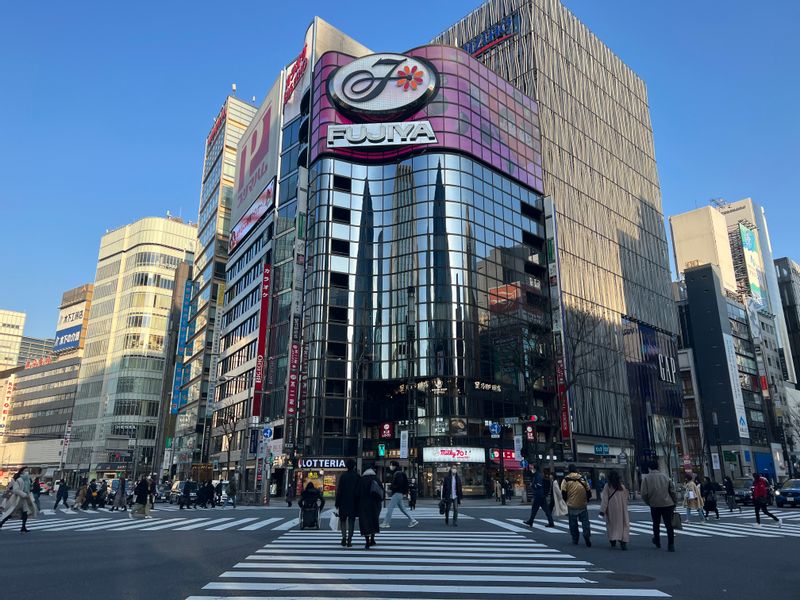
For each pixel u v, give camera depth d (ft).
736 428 264.11
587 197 223.71
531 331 177.99
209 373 247.50
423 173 171.53
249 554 36.78
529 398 159.22
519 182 194.08
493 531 54.70
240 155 260.62
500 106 195.11
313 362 157.99
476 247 169.68
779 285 432.66
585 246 213.87
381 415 161.38
